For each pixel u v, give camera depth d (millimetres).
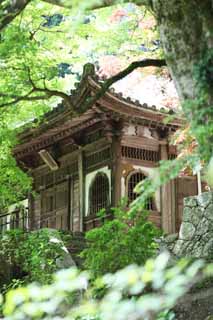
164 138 21172
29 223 23781
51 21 16859
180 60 8164
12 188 16688
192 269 3223
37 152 23000
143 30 15094
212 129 5887
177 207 21156
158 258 3205
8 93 13109
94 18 14656
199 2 8047
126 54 16438
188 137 10367
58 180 23031
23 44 12078
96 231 11141
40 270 12484
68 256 13297
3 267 13508
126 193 20500
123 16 14945
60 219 22672
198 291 10586
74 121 20266
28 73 12977
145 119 19891
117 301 3236
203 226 13938
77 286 3334
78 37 14867
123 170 20547
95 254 10867
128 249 10859
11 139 15211
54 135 21453
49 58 14484
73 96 17516
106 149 20953
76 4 4012
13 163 15969
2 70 13109
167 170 5508
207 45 7930
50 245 13039
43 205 23594
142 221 11430
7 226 24406
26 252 12992
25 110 15430
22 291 3389
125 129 20453
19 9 10172
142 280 3166
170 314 7055
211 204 14016
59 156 22828
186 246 14016
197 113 6625
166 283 3172
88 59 19078
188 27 8086
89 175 21609
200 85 7652
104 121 20062
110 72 17781
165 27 8320
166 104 19594
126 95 19422
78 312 3389
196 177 21609
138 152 21016
